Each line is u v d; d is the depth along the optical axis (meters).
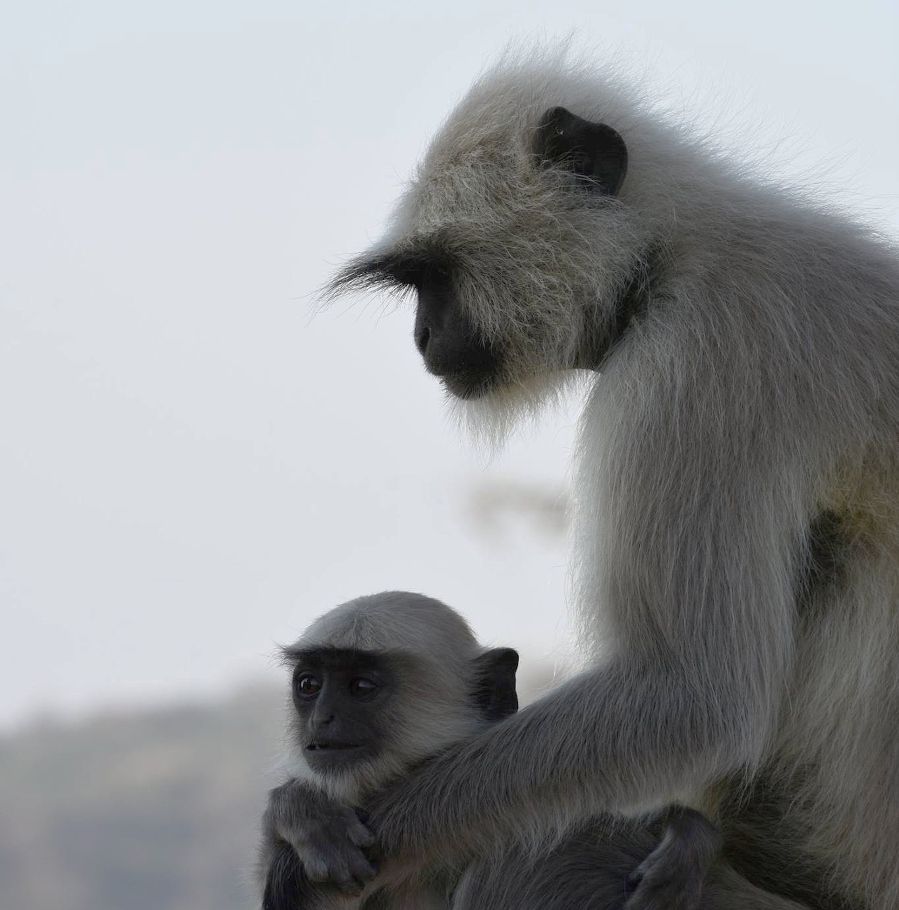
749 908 9.95
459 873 10.87
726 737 9.60
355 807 10.45
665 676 9.78
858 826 10.18
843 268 10.55
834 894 10.46
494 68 12.28
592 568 10.31
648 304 10.66
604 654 10.22
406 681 10.80
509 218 11.58
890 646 10.07
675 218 10.86
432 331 12.05
